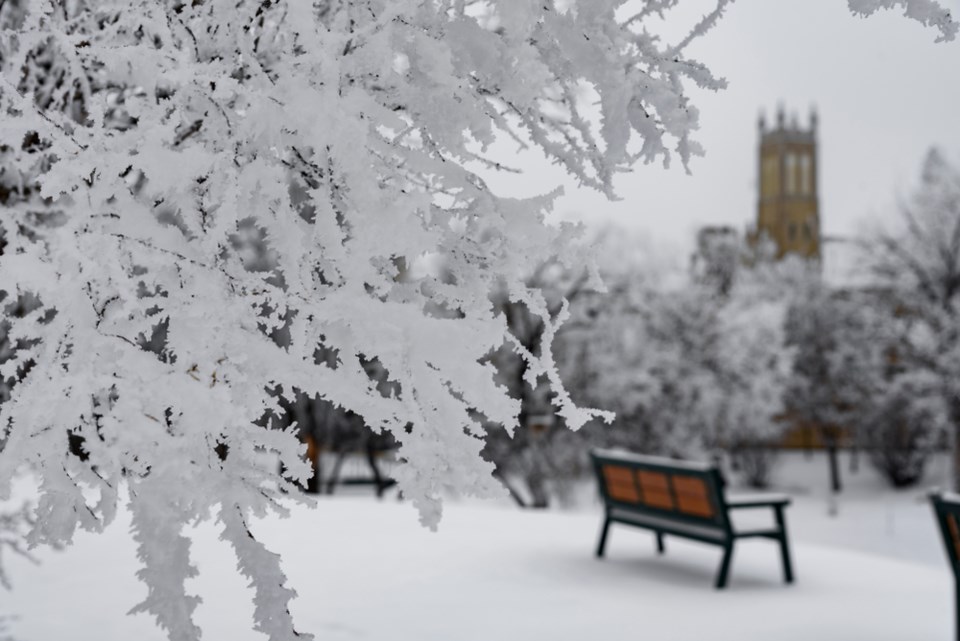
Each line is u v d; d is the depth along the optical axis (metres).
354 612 4.42
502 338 1.19
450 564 5.78
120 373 1.04
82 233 1.03
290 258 1.11
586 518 8.76
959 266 30.03
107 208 1.07
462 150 1.25
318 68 1.12
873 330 31.88
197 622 3.78
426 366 1.14
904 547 26.03
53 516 1.10
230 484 1.16
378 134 1.21
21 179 1.66
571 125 1.36
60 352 1.03
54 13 1.34
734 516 6.48
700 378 26.75
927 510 30.84
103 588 4.57
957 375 28.41
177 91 1.15
